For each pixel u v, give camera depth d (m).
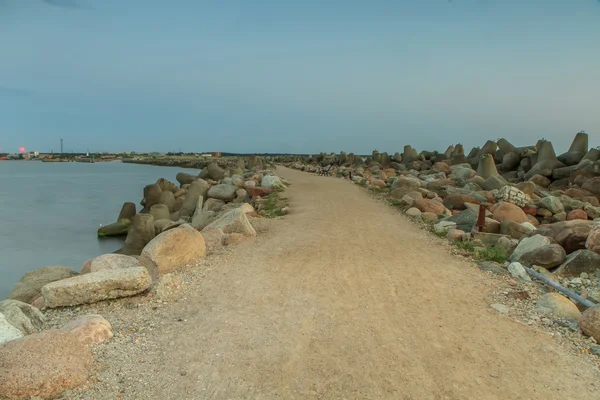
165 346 5.32
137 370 4.72
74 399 4.15
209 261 9.32
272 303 6.84
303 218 15.09
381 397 4.29
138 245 17.17
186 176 34.16
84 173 79.25
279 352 5.18
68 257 17.62
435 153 50.50
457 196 18.30
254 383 4.50
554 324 6.24
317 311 6.51
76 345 4.73
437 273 8.61
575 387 4.60
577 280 8.33
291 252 10.14
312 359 5.02
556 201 17.83
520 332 5.94
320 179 32.50
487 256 9.92
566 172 30.31
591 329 5.77
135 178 65.00
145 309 6.64
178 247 8.95
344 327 5.94
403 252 10.31
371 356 5.12
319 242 11.21
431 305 6.87
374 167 40.62
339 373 4.73
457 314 6.53
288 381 4.55
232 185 24.59
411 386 4.50
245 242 11.25
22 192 43.06
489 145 41.97
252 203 20.50
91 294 6.84
